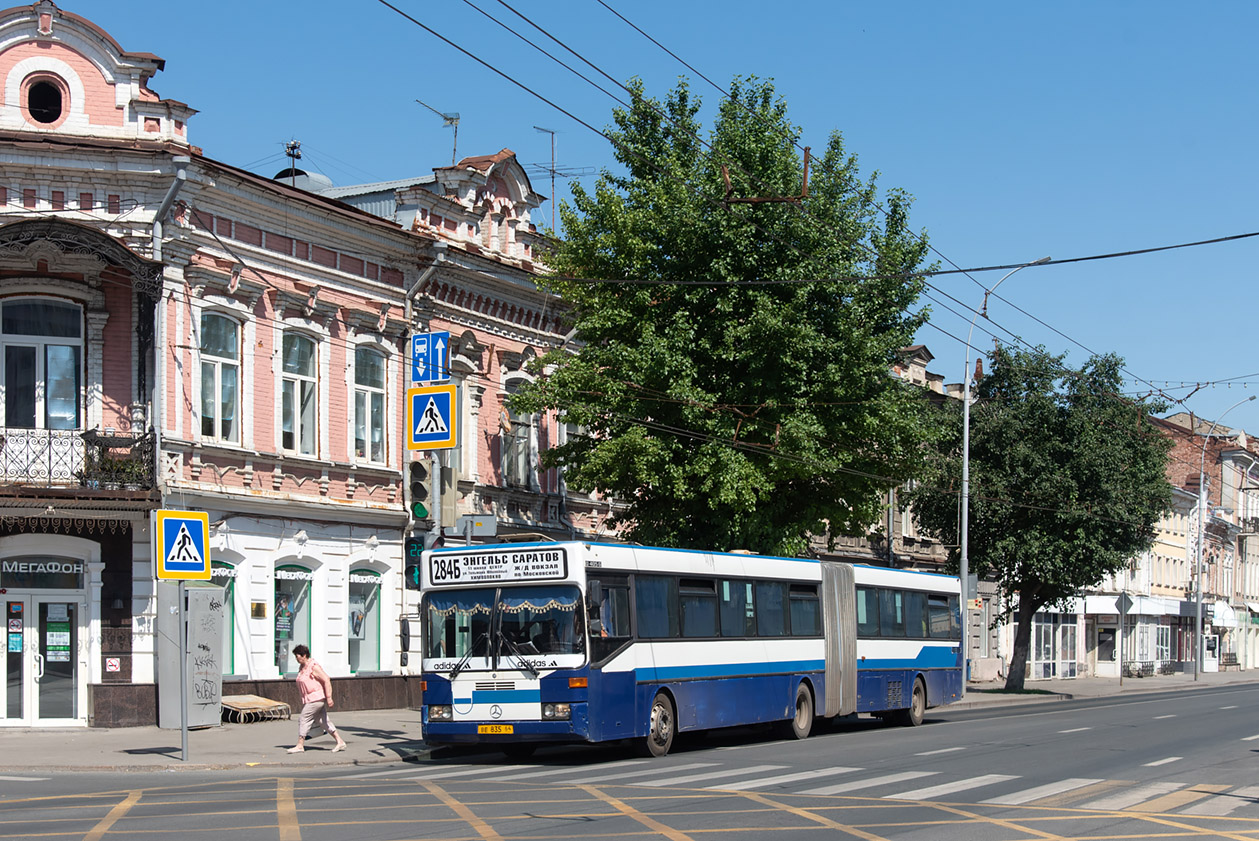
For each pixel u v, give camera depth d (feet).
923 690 98.58
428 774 60.34
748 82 96.22
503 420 110.83
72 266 78.89
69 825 42.50
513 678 64.95
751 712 77.41
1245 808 49.90
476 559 67.36
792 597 83.46
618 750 73.41
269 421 88.17
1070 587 153.48
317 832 41.01
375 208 113.29
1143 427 153.07
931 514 154.61
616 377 93.09
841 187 96.17
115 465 76.95
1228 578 312.71
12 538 77.82
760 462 92.63
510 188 112.57
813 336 90.79
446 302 104.01
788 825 43.21
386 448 98.22
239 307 85.76
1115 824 44.80
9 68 79.71
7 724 77.66
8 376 78.33
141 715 78.54
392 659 98.27
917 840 40.65
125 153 78.89
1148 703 135.33
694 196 92.32
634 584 68.90
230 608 84.94
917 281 96.58
